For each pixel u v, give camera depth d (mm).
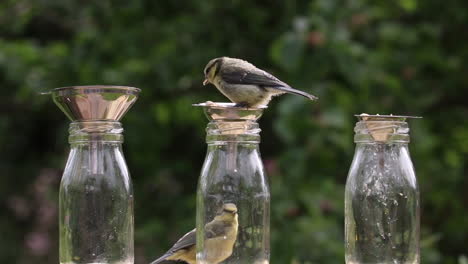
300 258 11125
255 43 13469
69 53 14141
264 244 5395
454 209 14914
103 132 5387
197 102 13406
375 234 5469
